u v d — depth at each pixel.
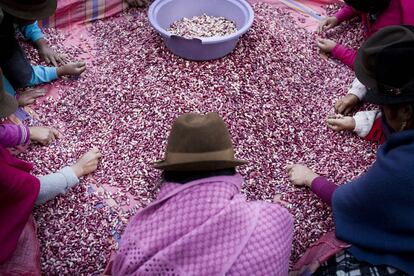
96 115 3.03
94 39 3.57
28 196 2.26
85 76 3.27
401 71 1.82
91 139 2.91
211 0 3.60
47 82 3.22
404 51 1.81
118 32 3.59
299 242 2.49
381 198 1.89
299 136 2.96
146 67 3.28
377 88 1.94
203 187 1.73
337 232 2.12
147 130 2.94
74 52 3.44
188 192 1.74
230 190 1.76
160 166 1.76
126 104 3.08
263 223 1.84
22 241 2.36
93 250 2.45
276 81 3.24
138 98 3.09
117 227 2.54
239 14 3.51
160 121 2.98
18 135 2.65
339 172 2.79
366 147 2.93
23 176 2.23
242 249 1.73
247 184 2.71
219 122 1.79
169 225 1.72
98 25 3.69
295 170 2.71
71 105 3.09
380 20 3.05
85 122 3.00
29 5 2.80
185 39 3.09
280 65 3.33
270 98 3.13
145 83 3.18
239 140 2.90
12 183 2.15
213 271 1.69
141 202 2.64
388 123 2.04
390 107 1.91
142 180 2.72
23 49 3.38
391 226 1.93
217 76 3.20
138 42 3.47
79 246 2.46
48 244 2.45
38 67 3.18
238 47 3.36
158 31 3.15
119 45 3.48
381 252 2.01
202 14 3.68
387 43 2.13
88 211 2.59
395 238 1.95
